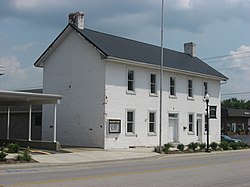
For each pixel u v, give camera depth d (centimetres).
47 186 1186
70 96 3183
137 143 3172
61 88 3250
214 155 2820
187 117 3700
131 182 1309
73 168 1842
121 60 3012
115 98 3023
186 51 4281
